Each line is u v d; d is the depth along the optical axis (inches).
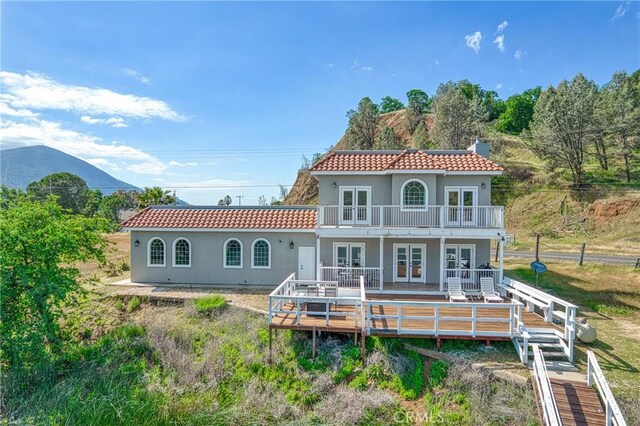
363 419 334.6
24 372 436.5
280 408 353.1
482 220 654.5
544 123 1731.1
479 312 517.7
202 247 746.8
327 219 699.4
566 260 967.0
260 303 601.3
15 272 465.7
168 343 479.2
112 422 343.9
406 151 734.5
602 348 426.3
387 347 426.0
